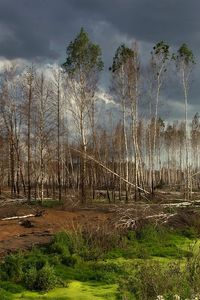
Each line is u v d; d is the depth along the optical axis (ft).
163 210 87.20
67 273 50.39
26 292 44.93
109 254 59.67
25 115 137.49
